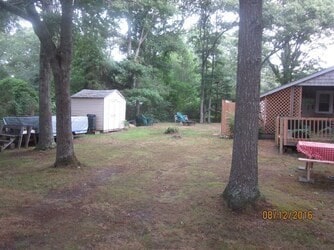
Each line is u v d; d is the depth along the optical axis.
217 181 6.80
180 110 31.34
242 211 4.89
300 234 4.23
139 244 3.90
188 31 29.86
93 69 24.72
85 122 16.62
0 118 17.09
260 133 15.42
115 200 5.59
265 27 23.14
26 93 19.50
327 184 6.94
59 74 8.20
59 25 9.67
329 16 21.80
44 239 4.02
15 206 5.27
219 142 13.80
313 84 13.91
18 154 10.59
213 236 4.14
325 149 7.11
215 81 30.14
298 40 25.75
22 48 34.81
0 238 4.02
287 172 7.99
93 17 10.50
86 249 3.76
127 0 13.02
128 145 12.85
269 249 3.82
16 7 8.22
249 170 5.02
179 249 3.79
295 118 11.56
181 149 11.80
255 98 5.00
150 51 29.41
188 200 5.52
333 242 4.03
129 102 24.70
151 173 7.74
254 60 4.95
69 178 7.18
